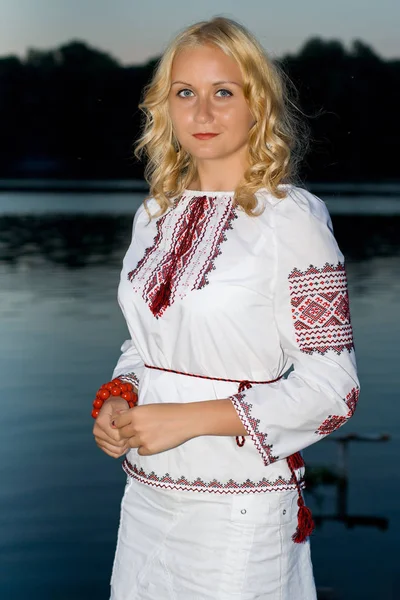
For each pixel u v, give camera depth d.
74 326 12.37
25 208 34.25
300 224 2.03
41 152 47.16
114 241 23.55
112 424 2.09
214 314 2.05
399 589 5.10
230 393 2.10
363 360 10.30
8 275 17.22
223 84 2.12
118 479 6.57
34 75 46.66
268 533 2.09
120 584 2.22
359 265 18.75
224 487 2.09
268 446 1.99
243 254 2.06
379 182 43.41
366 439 7.36
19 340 11.41
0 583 5.10
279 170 2.12
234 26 2.13
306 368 2.02
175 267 2.14
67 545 5.56
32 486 6.40
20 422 7.89
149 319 2.15
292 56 40.09
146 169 2.36
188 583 2.11
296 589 2.16
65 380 9.42
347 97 41.53
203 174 2.23
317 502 6.35
